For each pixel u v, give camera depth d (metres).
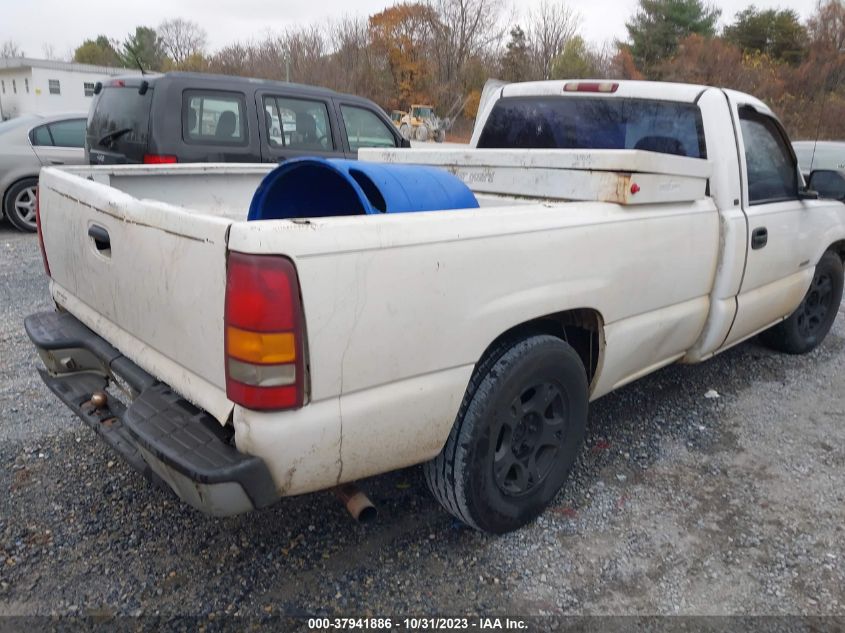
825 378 4.80
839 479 3.47
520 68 44.84
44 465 3.36
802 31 37.50
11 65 41.34
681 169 3.25
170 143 6.53
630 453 3.68
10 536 2.84
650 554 2.87
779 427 4.03
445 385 2.42
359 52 43.16
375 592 2.61
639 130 3.97
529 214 2.63
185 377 2.32
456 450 2.60
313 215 3.12
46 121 8.90
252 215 2.99
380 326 2.19
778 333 5.05
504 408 2.66
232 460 2.06
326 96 7.49
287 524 2.98
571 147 4.32
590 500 3.24
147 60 57.34
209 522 2.97
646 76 40.00
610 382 3.28
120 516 2.99
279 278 1.96
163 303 2.34
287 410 2.07
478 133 4.82
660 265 3.24
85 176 3.51
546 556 2.84
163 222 2.26
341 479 2.30
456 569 2.75
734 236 3.66
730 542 2.96
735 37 40.47
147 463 2.32
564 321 3.16
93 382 2.99
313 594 2.59
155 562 2.73
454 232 2.35
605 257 2.91
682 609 2.57
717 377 4.75
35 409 3.93
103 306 2.79
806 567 2.81
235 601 2.54
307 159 2.72
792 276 4.50
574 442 3.07
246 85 6.93
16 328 5.22
